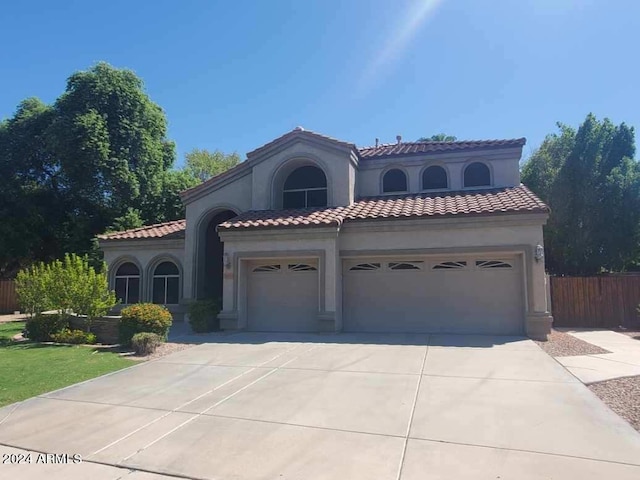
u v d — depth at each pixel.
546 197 23.16
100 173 30.50
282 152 18.28
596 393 7.79
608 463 5.11
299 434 6.16
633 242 20.72
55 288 14.92
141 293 20.98
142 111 32.91
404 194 18.47
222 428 6.45
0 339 15.38
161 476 5.04
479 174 18.25
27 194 30.67
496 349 11.80
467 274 14.88
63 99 30.89
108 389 8.59
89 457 5.55
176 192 33.00
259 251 16.02
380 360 10.60
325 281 15.23
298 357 11.16
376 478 4.87
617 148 21.42
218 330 16.62
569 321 17.86
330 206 17.41
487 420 6.53
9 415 7.14
